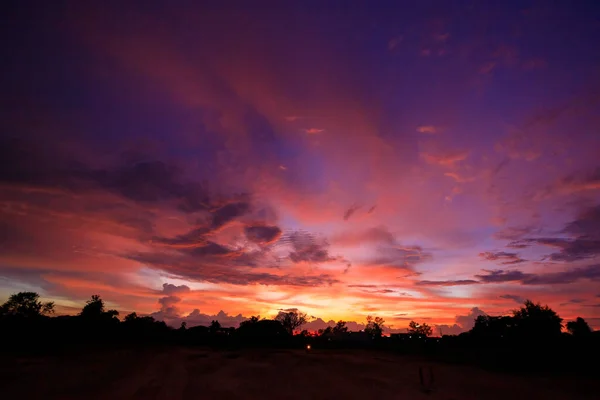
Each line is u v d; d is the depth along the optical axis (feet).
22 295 172.24
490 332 154.20
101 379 84.53
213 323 266.16
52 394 70.33
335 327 301.43
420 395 77.71
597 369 104.99
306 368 110.42
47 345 143.13
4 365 95.14
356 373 102.78
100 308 198.39
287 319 277.23
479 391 81.97
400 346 185.16
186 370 101.81
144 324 214.48
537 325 129.18
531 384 88.63
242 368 108.68
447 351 152.66
